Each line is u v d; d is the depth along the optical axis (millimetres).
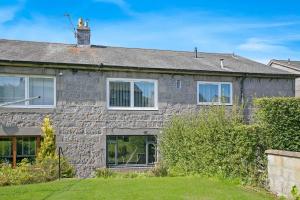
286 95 20359
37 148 16344
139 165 17719
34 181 12031
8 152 16031
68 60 17016
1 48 17734
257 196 9484
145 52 21391
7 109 16031
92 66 16922
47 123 15859
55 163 13641
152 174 13727
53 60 16688
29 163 14609
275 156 10125
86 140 16938
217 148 11516
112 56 18969
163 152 16016
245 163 10742
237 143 10836
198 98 18703
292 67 27891
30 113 16297
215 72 18672
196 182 11016
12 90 16219
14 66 16109
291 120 11477
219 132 11453
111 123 17344
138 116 17734
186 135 13422
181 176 12812
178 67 18375
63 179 12180
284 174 9742
